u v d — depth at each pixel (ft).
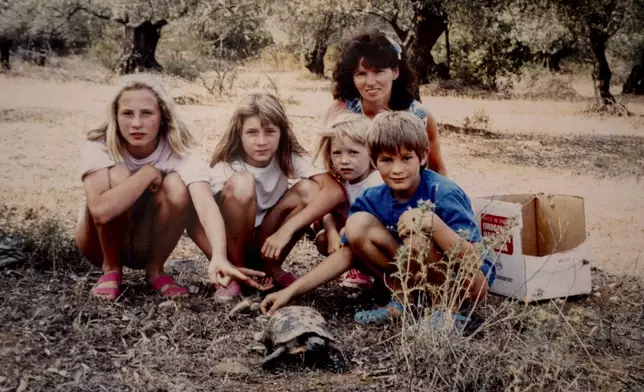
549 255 7.23
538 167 9.54
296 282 6.33
